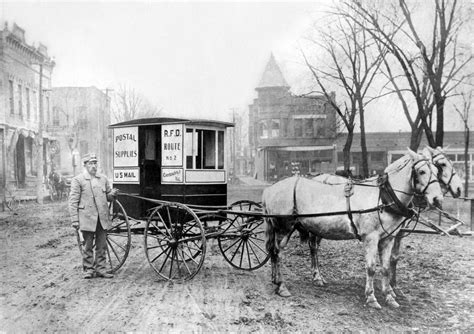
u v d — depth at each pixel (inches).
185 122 302.2
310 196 256.5
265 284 278.8
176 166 306.2
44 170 1024.9
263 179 1263.5
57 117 1197.1
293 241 442.6
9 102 898.1
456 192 230.4
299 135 1233.4
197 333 195.0
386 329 200.7
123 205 336.2
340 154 1234.0
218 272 312.2
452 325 205.2
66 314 219.0
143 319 211.9
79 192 291.1
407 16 467.8
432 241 418.3
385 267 241.0
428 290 262.4
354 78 574.9
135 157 329.4
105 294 254.1
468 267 316.5
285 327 202.4
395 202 228.4
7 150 883.4
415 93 482.6
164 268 323.3
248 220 319.3
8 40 887.1
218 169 325.1
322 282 277.1
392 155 1263.5
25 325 204.4
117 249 404.5
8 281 283.0
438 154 236.4
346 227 244.2
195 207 300.8
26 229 525.7
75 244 426.0
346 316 217.9
